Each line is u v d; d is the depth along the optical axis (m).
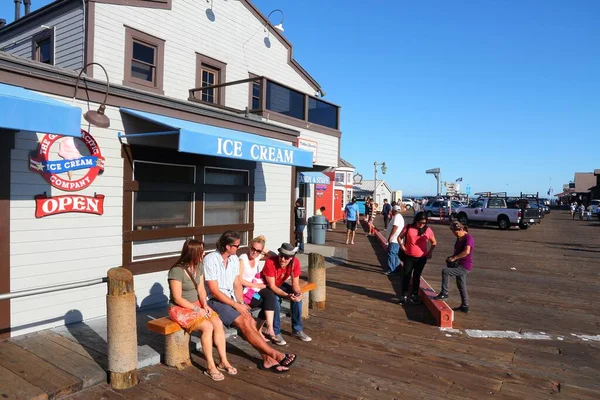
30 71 5.17
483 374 4.95
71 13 10.30
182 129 5.78
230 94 13.31
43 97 4.91
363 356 5.40
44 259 5.48
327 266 11.61
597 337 6.33
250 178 8.89
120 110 6.27
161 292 6.94
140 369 4.72
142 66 11.05
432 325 6.73
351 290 8.93
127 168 6.39
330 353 5.47
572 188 91.62
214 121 7.77
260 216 9.24
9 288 5.15
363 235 20.06
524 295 8.96
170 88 11.56
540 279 10.73
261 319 5.67
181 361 4.83
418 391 4.49
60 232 5.63
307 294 6.84
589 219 38.75
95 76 9.90
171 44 11.58
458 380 4.78
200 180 7.72
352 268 11.48
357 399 4.28
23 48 11.70
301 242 13.12
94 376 4.28
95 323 5.81
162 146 6.84
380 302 8.02
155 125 6.72
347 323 6.73
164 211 7.12
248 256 5.96
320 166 13.63
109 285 4.27
